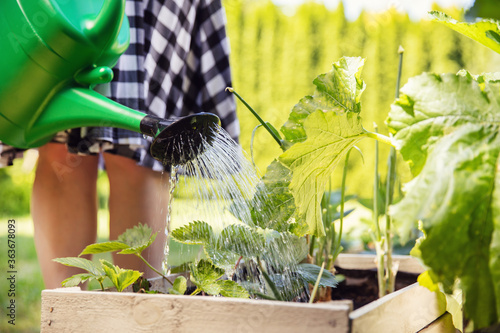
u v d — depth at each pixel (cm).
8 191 365
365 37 389
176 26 133
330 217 100
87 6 97
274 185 81
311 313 56
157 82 130
